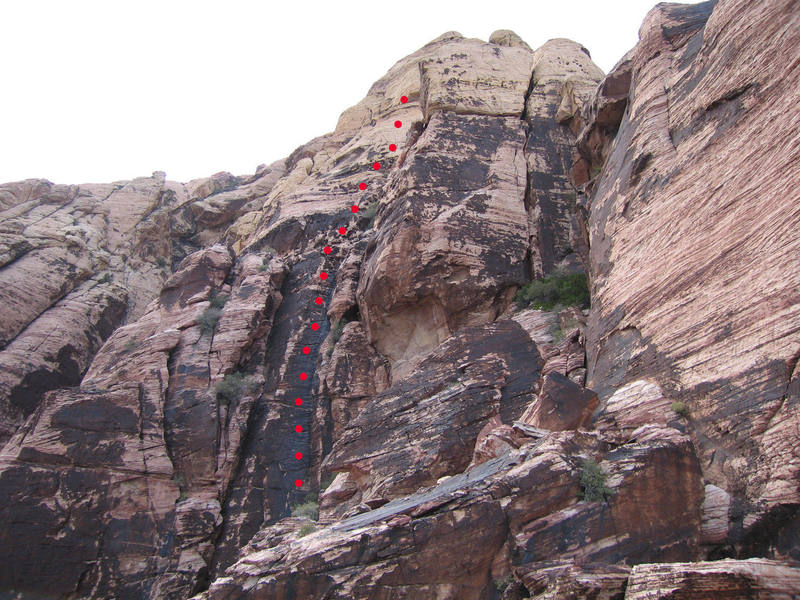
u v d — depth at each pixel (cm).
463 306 2136
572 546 973
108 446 2161
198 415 2309
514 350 1673
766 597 756
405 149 2792
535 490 1038
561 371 1545
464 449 1485
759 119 1209
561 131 2720
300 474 2219
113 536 2028
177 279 2814
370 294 2250
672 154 1446
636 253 1430
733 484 989
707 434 1063
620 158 1683
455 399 1586
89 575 1961
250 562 1163
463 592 997
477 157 2533
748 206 1160
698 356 1141
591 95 2231
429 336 2217
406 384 1717
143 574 1994
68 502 2038
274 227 3228
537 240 2300
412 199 2306
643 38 1816
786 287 1023
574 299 1936
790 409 945
